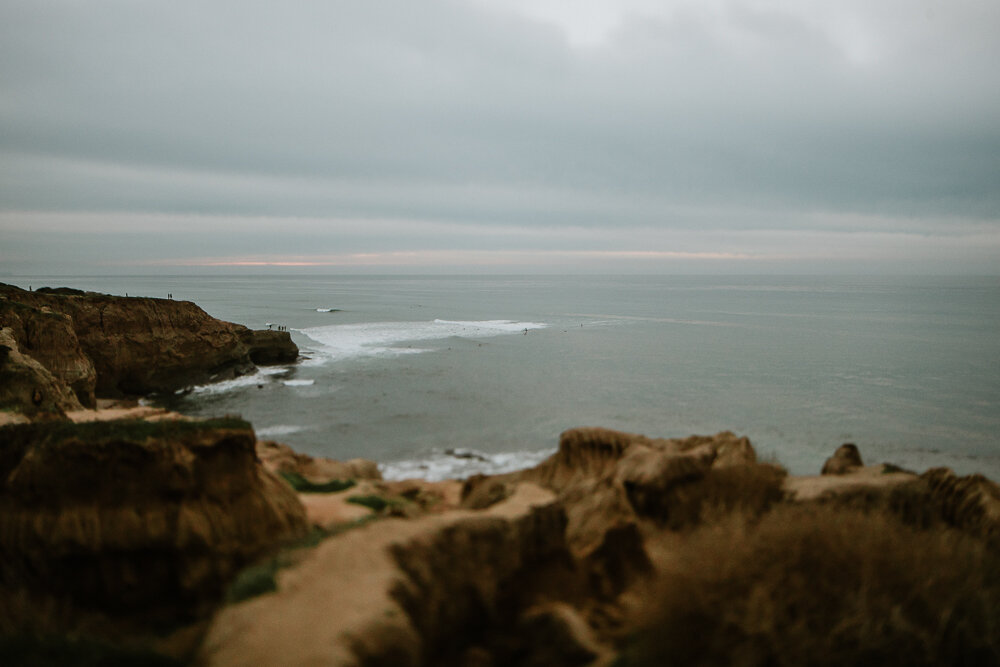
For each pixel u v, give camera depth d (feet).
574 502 34.60
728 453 57.57
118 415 86.22
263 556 32.63
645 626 22.25
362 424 124.88
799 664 20.42
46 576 31.14
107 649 21.71
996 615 23.65
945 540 28.55
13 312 121.80
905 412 137.59
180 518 33.73
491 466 97.04
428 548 22.86
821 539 25.13
